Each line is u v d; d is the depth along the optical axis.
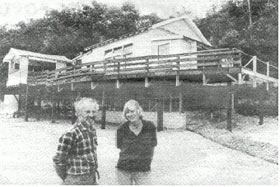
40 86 12.93
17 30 12.69
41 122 11.59
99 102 10.21
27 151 6.59
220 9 12.04
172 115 9.14
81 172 2.86
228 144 6.77
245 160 5.66
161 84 9.08
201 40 12.47
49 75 13.48
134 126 3.42
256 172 4.93
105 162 5.68
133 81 9.48
